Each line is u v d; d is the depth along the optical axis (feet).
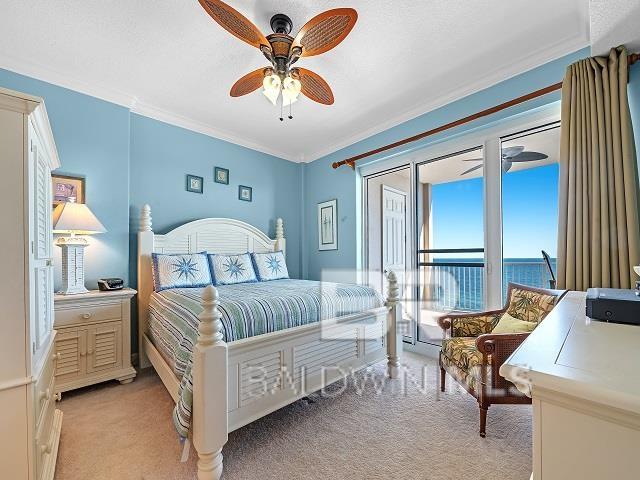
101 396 7.27
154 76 8.19
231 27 5.14
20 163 3.73
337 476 4.64
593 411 1.66
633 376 1.79
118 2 5.74
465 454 5.12
